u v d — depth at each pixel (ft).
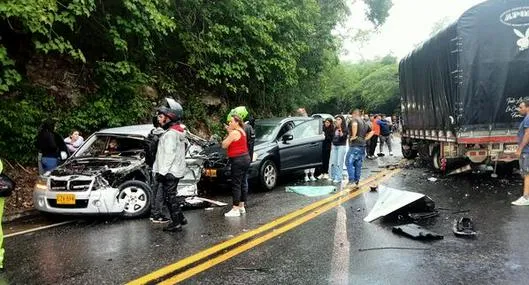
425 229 20.47
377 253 17.20
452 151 37.42
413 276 14.69
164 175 21.18
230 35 48.91
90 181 24.17
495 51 33.50
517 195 28.76
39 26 28.14
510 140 33.91
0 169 17.02
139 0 34.94
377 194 30.55
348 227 21.35
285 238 19.60
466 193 30.07
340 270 15.34
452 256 16.66
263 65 51.75
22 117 33.14
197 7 45.55
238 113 25.12
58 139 29.66
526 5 33.37
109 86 38.91
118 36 36.09
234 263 16.31
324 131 40.83
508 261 15.96
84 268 16.17
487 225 21.15
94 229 22.72
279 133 36.58
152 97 44.86
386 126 63.10
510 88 33.63
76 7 30.60
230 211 24.94
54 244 19.85
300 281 14.40
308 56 69.67
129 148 29.17
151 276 15.10
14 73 28.76
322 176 40.47
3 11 26.27
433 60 39.29
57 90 37.27
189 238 20.07
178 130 21.65
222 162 32.45
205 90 54.13
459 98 33.86
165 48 48.06
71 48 30.83
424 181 36.45
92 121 37.60
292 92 70.64
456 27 33.68
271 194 32.30
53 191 24.36
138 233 21.42
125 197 25.20
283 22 55.57
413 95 47.39
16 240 20.85
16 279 15.24
